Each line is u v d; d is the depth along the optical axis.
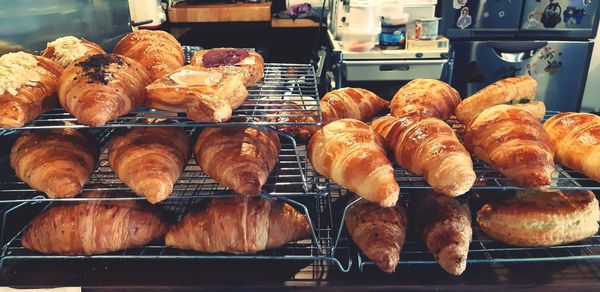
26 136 0.44
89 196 0.44
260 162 0.41
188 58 0.67
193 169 0.52
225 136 0.43
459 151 0.40
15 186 0.48
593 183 0.50
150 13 1.06
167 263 0.43
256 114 0.44
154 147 0.42
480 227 0.45
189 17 1.24
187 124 0.39
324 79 1.05
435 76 0.94
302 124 0.40
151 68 0.50
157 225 0.44
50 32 0.56
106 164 0.52
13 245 0.45
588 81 1.16
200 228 0.42
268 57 1.31
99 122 0.37
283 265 0.42
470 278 0.40
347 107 0.54
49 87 0.42
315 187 0.47
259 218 0.42
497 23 1.04
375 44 0.96
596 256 0.42
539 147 0.40
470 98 0.52
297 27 1.28
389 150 0.45
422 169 0.40
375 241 0.39
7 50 0.48
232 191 0.47
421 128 0.43
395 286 0.40
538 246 0.43
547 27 1.04
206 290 0.40
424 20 0.93
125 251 0.44
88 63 0.42
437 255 0.40
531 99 0.54
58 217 0.42
